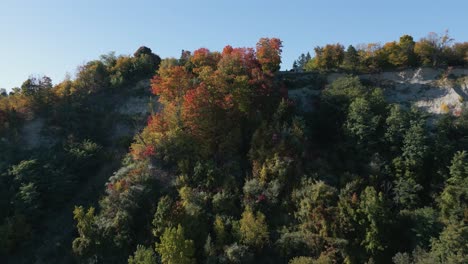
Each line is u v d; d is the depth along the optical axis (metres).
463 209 43.72
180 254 42.69
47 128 69.06
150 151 56.38
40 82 75.06
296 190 48.50
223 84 60.59
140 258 43.88
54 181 57.31
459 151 49.78
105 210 51.47
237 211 48.97
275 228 46.91
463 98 63.69
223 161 55.19
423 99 66.00
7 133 67.31
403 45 73.75
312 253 43.69
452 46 72.25
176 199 51.19
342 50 78.19
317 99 67.25
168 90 64.31
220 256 43.81
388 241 43.56
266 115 59.38
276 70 72.44
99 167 63.66
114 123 72.44
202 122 57.50
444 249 39.78
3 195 56.06
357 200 45.06
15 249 52.50
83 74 79.75
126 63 83.25
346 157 55.69
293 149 52.53
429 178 51.69
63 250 51.47
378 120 55.19
